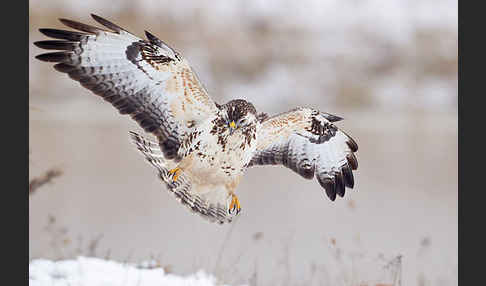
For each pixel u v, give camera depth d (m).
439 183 21.41
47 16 40.00
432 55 44.28
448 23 46.53
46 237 12.60
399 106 41.38
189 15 44.16
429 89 42.69
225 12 44.84
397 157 26.22
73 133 28.38
